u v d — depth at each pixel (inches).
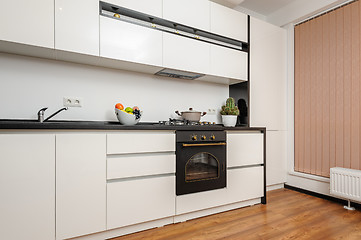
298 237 67.8
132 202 68.5
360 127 93.7
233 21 105.3
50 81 77.4
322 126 109.2
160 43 84.1
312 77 114.7
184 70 89.7
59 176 58.7
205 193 83.0
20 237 54.1
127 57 77.3
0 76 69.9
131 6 77.8
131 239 66.6
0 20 59.0
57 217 58.3
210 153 84.2
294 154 124.1
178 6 88.2
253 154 96.9
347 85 98.8
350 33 98.1
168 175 76.5
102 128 64.2
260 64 116.7
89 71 84.4
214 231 71.8
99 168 63.9
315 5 111.1
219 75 99.7
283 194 114.3
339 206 95.8
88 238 63.7
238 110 106.9
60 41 66.5
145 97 96.2
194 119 97.2
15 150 54.0
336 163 102.3
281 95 126.1
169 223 77.1
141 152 70.4
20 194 54.2
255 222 78.7
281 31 126.7
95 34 71.9
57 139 58.7
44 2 64.5
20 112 72.2
